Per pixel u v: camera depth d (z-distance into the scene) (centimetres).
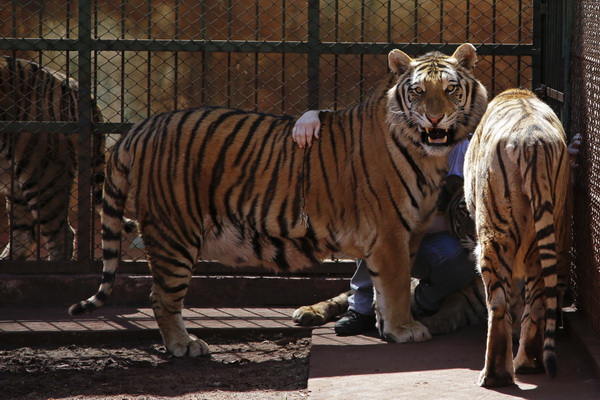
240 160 919
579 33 910
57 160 1220
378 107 910
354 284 966
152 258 916
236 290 1102
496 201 713
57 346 975
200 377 838
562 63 984
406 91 880
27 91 1218
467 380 750
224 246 946
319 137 922
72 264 1116
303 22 1702
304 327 995
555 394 696
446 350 866
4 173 1219
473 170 777
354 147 910
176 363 891
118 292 1101
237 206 924
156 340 985
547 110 765
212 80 1728
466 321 972
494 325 718
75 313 892
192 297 1105
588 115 849
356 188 906
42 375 855
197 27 1708
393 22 1684
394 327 910
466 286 977
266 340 982
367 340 927
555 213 725
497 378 719
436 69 875
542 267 685
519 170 697
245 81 1725
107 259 922
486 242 722
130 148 928
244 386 805
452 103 868
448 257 936
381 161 897
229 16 1119
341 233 922
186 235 909
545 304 729
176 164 909
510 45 1115
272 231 927
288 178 916
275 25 1702
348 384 752
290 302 1098
